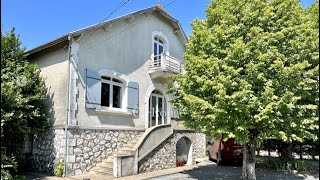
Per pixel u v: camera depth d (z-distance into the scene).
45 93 13.07
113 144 13.58
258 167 15.17
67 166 11.63
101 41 13.62
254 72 8.85
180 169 14.64
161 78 16.83
